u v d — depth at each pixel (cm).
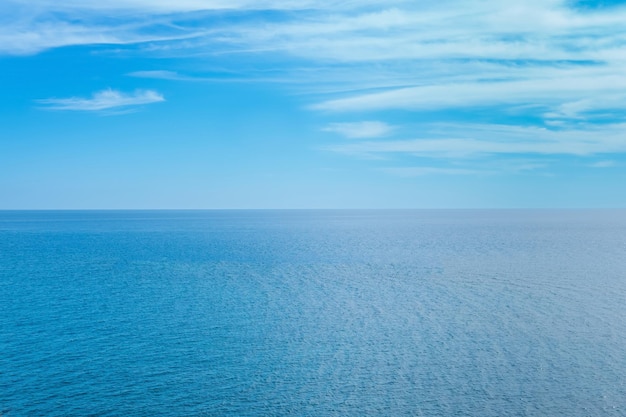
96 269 11056
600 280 9688
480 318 6775
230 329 6266
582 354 5369
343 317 6844
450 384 4628
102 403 4206
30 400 4238
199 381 4666
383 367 5022
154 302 7731
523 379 4741
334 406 4203
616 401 4303
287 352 5444
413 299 7956
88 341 5750
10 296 8138
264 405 4212
